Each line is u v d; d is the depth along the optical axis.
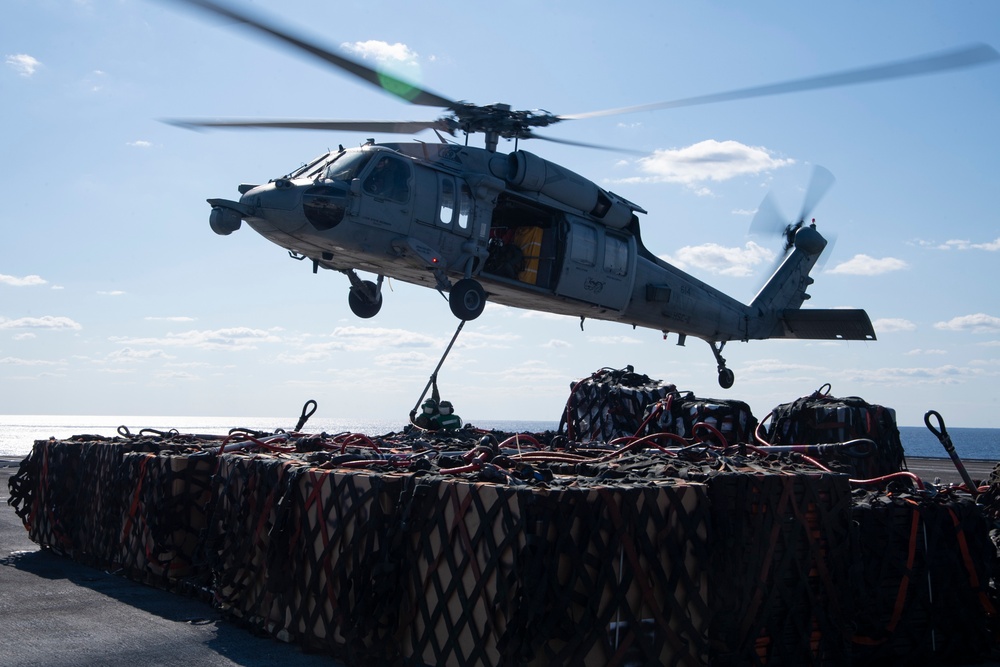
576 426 10.88
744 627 4.37
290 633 5.20
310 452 6.69
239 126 11.49
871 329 22.30
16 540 9.33
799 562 4.59
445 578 4.33
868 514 4.91
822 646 4.61
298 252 14.77
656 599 4.14
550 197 15.91
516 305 17.23
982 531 5.18
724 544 4.31
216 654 5.04
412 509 4.51
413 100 13.73
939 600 5.00
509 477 4.39
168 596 6.52
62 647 5.16
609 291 17.25
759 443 8.52
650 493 4.18
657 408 9.40
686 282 19.56
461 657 4.19
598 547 4.00
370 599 4.54
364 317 16.92
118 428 9.09
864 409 8.23
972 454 91.56
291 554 5.23
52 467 8.45
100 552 7.51
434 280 15.08
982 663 5.11
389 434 9.31
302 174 14.48
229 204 13.51
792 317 22.98
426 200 14.29
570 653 3.90
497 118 14.92
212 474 6.66
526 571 3.85
